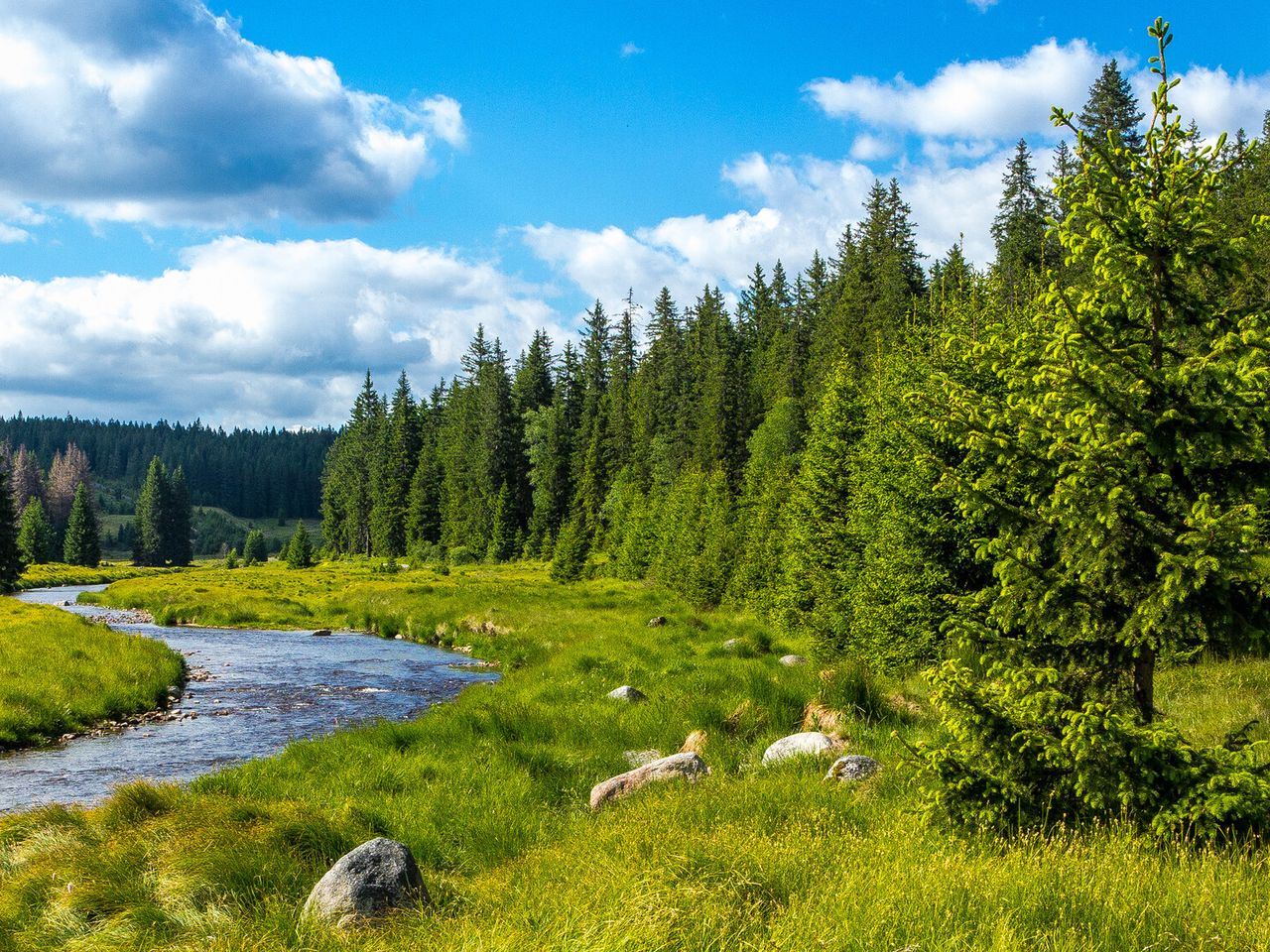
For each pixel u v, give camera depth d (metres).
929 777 7.19
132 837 8.88
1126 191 6.69
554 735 14.80
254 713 20.58
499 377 103.06
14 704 18.58
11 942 6.94
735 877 6.22
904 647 15.00
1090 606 6.71
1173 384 6.41
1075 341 6.55
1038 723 6.65
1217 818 5.84
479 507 97.81
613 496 86.94
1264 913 4.86
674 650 22.50
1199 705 11.72
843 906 5.46
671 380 96.50
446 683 24.86
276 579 75.12
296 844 8.72
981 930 4.90
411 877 7.46
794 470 46.47
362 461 121.94
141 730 18.72
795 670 16.70
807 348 79.62
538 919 6.06
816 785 9.38
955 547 14.55
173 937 6.89
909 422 14.70
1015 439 6.95
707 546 40.06
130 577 110.06
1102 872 5.57
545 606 39.25
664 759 11.34
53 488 176.25
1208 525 5.86
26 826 9.70
